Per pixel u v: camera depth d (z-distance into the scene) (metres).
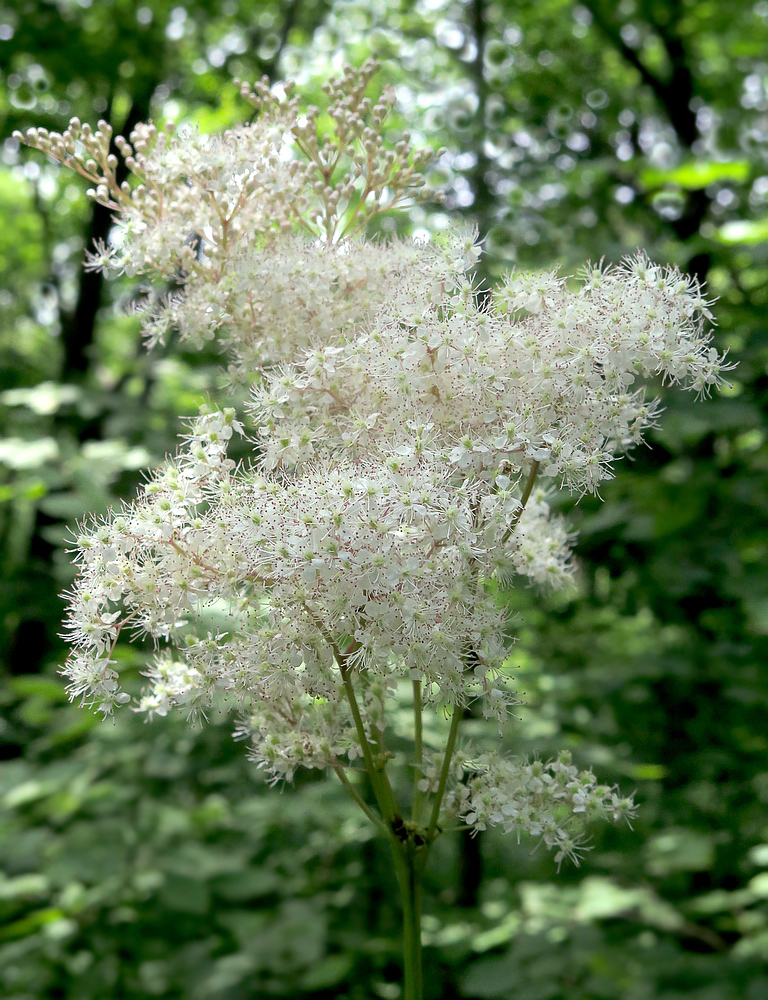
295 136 1.67
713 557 3.81
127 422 3.81
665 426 3.13
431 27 6.18
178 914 3.24
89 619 1.27
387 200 1.74
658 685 4.19
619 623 5.50
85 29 6.02
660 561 4.06
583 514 3.90
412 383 1.30
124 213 1.61
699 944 3.30
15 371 6.59
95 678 1.28
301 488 1.23
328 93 1.75
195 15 6.68
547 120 6.24
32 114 5.72
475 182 4.53
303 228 1.67
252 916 3.10
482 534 1.21
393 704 2.06
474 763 1.39
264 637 1.23
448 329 1.28
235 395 1.65
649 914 3.05
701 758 4.09
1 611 4.64
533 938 2.92
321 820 3.06
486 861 4.00
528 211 4.64
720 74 7.34
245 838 3.29
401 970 3.68
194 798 3.27
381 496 1.16
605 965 2.85
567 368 1.29
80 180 6.30
